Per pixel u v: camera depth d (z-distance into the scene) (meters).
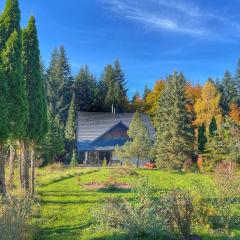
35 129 21.84
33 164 21.50
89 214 16.69
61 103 78.50
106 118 67.19
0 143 17.42
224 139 38.31
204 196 15.32
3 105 17.14
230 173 19.86
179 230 12.98
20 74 18.86
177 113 42.25
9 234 10.49
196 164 43.16
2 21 19.64
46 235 13.38
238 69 88.94
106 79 92.12
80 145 61.44
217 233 13.39
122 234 12.96
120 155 44.59
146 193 15.38
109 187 24.45
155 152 43.28
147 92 93.06
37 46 22.72
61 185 26.83
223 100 83.06
